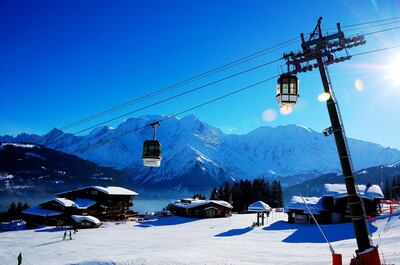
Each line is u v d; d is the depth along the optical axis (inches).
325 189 2571.4
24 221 3909.9
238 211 5570.9
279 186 6176.2
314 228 2137.1
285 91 445.4
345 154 463.5
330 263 759.7
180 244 1729.8
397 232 1449.3
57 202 3678.6
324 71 470.0
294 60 473.1
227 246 1469.0
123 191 4207.7
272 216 3499.0
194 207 3762.3
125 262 645.9
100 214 3868.1
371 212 2276.1
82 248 1739.7
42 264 1301.7
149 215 4402.1
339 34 463.8
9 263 1392.7
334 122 468.8
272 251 1210.6
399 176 5674.2
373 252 442.9
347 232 1768.0
